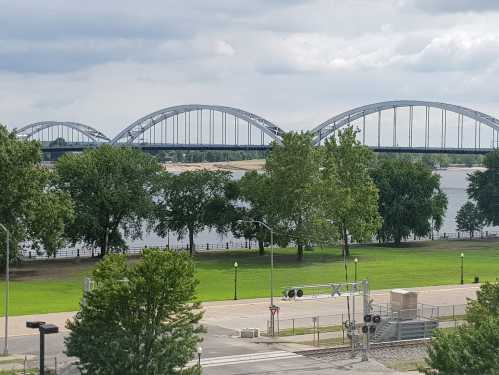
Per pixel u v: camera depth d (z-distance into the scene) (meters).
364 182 143.38
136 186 143.00
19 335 72.88
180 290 45.44
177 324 46.09
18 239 115.12
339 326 78.75
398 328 75.12
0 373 57.12
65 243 140.12
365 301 69.69
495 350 45.31
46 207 119.19
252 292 99.75
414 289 101.81
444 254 147.50
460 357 45.72
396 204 165.50
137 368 44.66
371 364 65.12
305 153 134.88
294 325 79.38
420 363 64.81
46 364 62.12
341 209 135.75
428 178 170.38
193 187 148.50
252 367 63.44
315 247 157.88
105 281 46.16
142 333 45.16
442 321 81.38
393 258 139.88
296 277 113.56
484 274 116.94
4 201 114.06
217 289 102.50
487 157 188.38
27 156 117.50
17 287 103.62
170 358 44.97
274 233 134.75
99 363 45.06
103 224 142.50
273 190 134.38
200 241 191.50
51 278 115.25
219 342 72.00
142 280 44.34
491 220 188.00
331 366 64.25
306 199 134.50
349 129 143.75
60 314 82.50
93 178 137.50
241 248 162.75
